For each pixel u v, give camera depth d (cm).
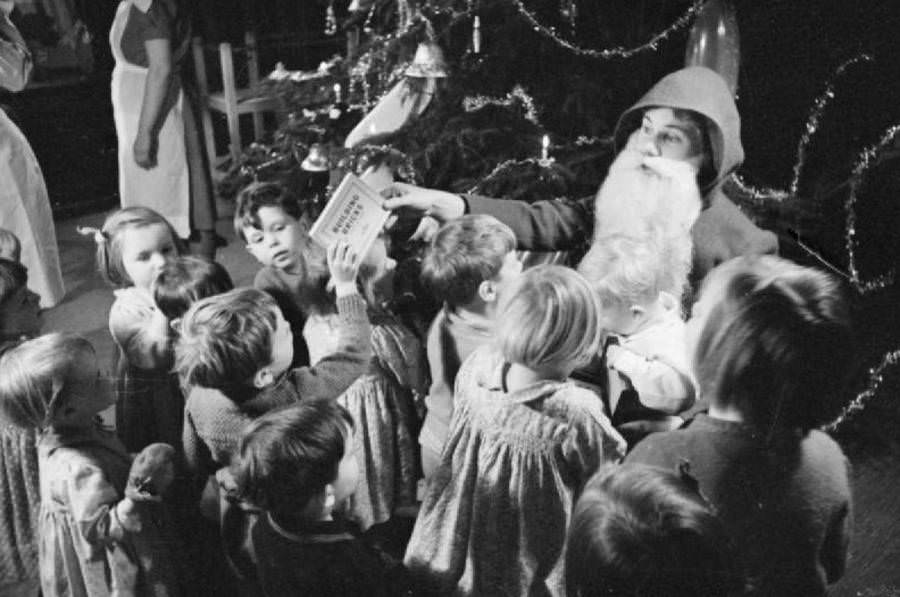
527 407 158
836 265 280
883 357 261
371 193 200
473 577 166
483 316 196
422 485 247
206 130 475
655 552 127
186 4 371
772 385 150
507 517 160
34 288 371
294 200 221
